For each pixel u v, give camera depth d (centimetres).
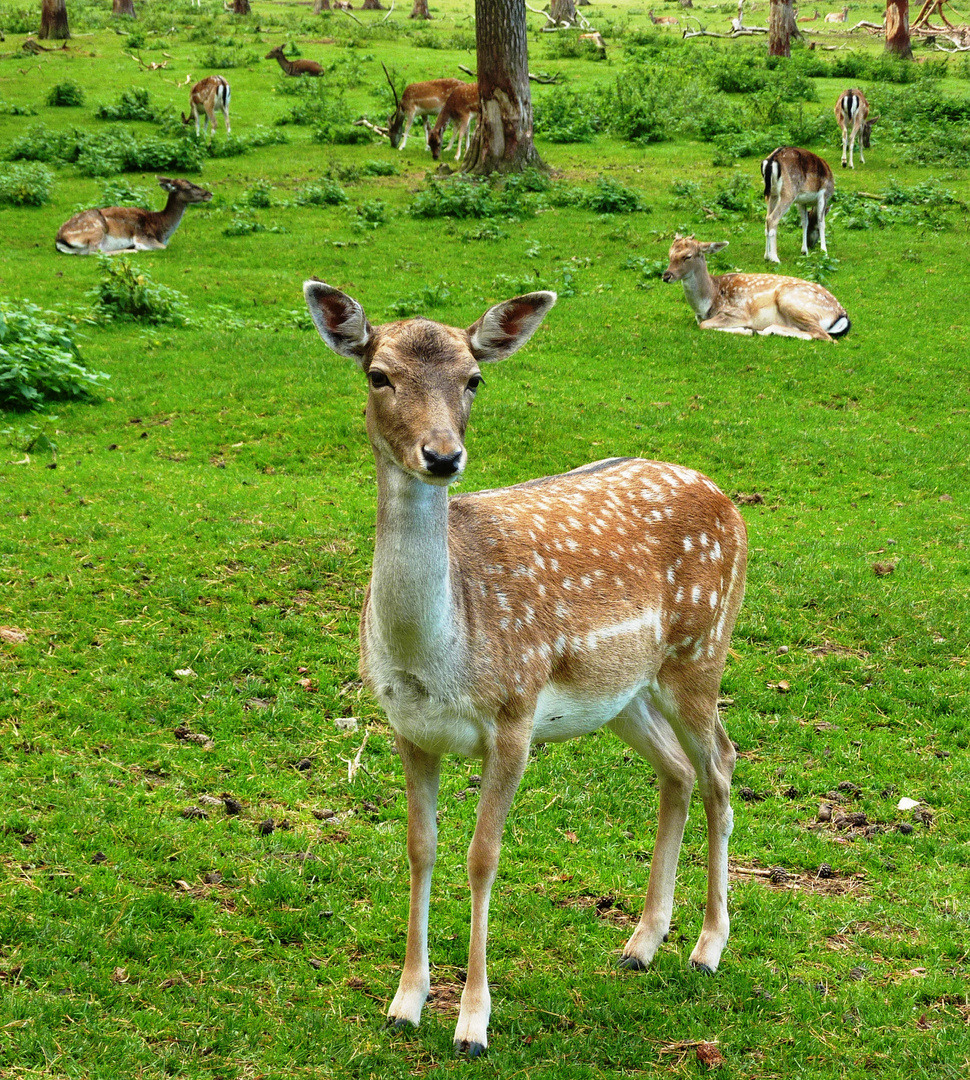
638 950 433
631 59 3541
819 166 1658
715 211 1917
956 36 4184
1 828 468
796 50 3616
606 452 995
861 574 796
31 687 577
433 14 5547
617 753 593
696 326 1395
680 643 441
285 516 807
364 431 1012
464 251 1689
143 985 394
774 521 902
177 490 847
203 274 1559
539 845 511
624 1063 382
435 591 356
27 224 1817
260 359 1188
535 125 2564
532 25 4588
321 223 1853
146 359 1185
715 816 440
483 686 372
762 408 1142
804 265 1617
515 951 440
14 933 409
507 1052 379
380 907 456
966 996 421
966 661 695
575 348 1295
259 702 599
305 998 401
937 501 956
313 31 4222
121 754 537
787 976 432
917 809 551
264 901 448
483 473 934
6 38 3825
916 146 2414
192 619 662
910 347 1327
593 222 1870
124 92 2895
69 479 852
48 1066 352
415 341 357
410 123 2564
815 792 569
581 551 414
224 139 2434
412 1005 389
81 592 673
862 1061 386
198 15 4659
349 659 644
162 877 455
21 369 1018
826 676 673
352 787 535
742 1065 382
